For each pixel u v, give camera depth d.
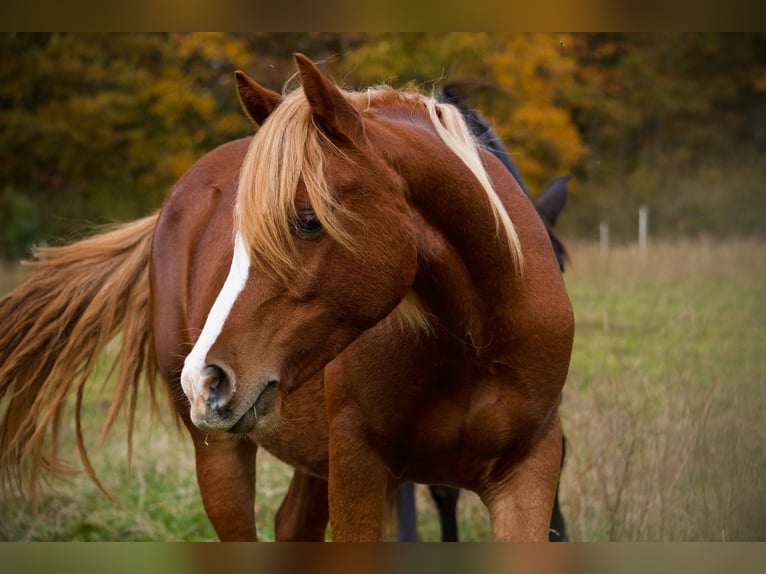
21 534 5.81
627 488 5.21
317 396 3.83
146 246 4.82
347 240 2.69
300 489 4.59
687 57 28.31
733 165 29.47
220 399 2.56
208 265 4.13
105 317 4.76
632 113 27.53
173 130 21.41
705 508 4.92
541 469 3.37
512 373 3.24
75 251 4.90
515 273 3.16
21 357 4.83
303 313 2.69
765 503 4.91
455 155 3.08
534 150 21.75
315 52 20.92
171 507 6.12
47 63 20.89
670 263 14.39
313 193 2.63
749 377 6.39
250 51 21.19
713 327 9.20
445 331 3.17
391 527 5.68
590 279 14.45
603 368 7.50
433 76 19.19
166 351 4.29
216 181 4.50
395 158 2.91
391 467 3.43
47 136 21.28
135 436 7.54
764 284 12.27
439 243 3.05
